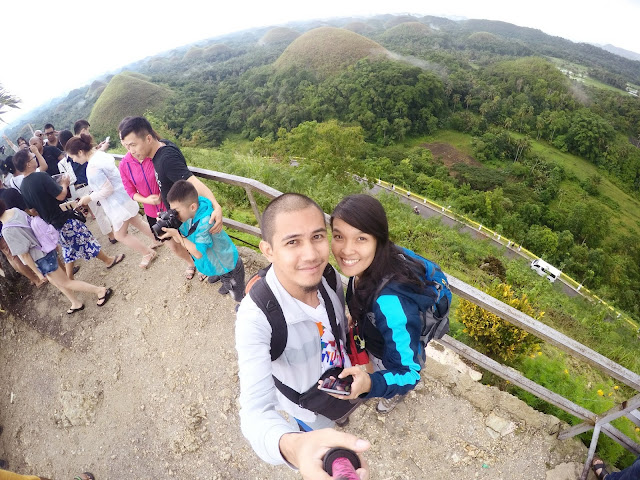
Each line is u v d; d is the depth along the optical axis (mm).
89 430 3430
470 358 2713
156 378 3445
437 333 1635
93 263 4816
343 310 1696
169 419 3164
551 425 2568
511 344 3912
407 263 1423
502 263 12500
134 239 4230
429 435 2631
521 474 2410
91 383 3670
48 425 3645
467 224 29562
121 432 3270
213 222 2738
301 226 1130
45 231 3768
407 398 2807
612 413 2141
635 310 34188
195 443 2971
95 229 5605
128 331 3881
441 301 1484
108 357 3777
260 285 1346
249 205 7137
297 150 27891
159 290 4121
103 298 4191
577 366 4906
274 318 1306
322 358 1509
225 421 3031
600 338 7332
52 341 4172
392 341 1360
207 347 3484
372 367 1971
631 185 74625
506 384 3277
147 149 2977
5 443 3803
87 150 4398
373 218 1290
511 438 2555
